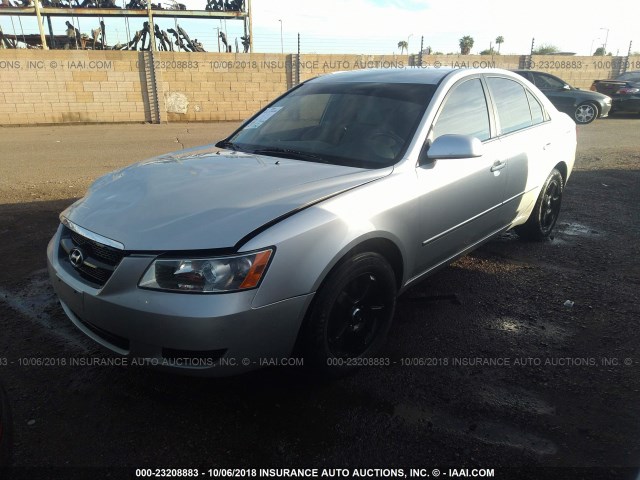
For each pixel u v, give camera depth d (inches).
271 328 96.2
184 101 678.5
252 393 111.7
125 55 642.2
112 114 659.4
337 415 105.0
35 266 176.4
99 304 97.9
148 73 655.1
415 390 113.0
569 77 856.9
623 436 99.0
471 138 123.5
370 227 109.9
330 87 160.2
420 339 133.8
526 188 176.9
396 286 127.2
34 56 613.3
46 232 210.1
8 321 140.0
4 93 615.5
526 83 188.2
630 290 162.2
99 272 100.3
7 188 287.3
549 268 180.4
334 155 132.6
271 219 97.8
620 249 199.2
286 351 101.0
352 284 112.3
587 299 156.4
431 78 149.4
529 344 131.7
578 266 182.2
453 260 149.6
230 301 90.8
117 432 99.9
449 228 139.4
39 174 328.8
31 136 527.2
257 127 159.3
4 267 175.2
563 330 138.6
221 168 125.1
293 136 146.3
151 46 845.8
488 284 167.5
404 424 102.6
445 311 149.0
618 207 258.7
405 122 135.2
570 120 215.8
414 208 123.2
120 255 96.3
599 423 102.7
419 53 754.8
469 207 145.5
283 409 106.7
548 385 114.8
